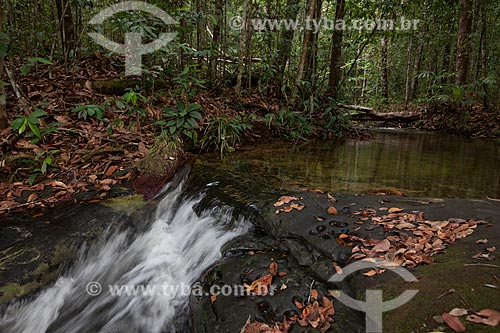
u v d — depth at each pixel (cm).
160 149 389
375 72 1592
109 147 389
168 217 320
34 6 541
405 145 586
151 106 467
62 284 248
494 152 530
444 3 885
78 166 363
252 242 241
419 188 319
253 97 605
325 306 174
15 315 224
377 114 975
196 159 418
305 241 221
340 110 695
